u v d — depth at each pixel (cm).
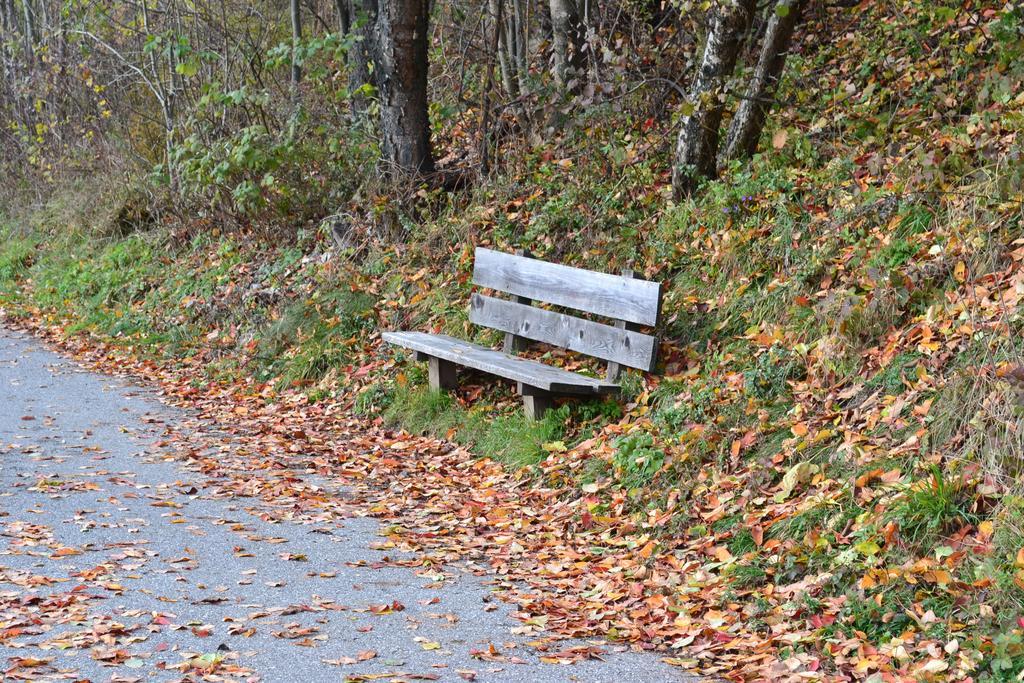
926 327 564
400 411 790
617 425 646
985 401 482
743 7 820
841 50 998
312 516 582
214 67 1556
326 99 1266
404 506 607
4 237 1727
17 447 712
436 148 1160
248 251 1204
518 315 784
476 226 955
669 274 778
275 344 977
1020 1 798
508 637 424
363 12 1165
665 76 1001
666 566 499
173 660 383
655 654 412
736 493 535
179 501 600
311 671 379
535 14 1326
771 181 781
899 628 408
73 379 977
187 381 972
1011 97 723
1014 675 365
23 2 1945
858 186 735
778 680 382
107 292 1291
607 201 873
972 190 639
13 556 495
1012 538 417
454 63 1346
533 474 642
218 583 472
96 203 1558
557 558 527
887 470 493
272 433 780
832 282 658
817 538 467
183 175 1320
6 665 373
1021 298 537
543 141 1015
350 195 1167
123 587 460
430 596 468
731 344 672
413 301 926
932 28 870
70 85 1797
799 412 574
